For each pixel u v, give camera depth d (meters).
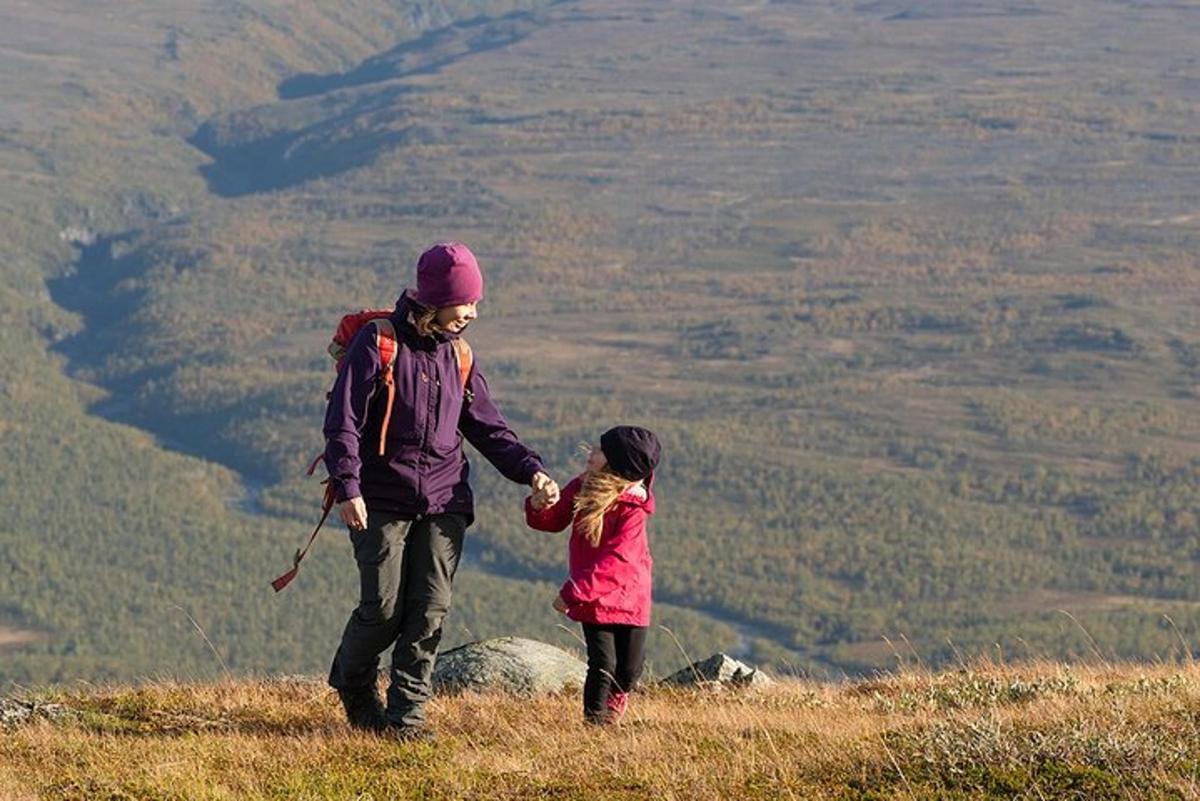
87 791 9.38
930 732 9.96
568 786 9.49
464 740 11.26
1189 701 11.20
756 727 11.63
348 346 11.31
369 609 11.27
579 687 15.14
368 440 11.20
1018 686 13.87
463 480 11.51
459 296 11.16
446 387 11.30
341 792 9.34
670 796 9.18
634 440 11.84
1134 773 8.95
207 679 15.13
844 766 9.66
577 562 12.03
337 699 13.65
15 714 12.30
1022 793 8.80
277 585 10.92
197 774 9.73
